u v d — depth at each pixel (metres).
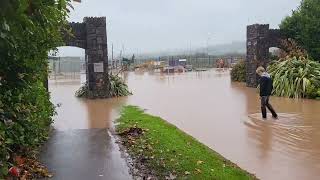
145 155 9.80
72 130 13.56
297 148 10.77
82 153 10.09
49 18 5.08
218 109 18.36
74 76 42.12
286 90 22.30
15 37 4.46
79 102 22.38
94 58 24.66
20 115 8.04
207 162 9.05
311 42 26.97
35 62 8.02
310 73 22.42
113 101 22.50
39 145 10.66
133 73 50.59
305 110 17.50
